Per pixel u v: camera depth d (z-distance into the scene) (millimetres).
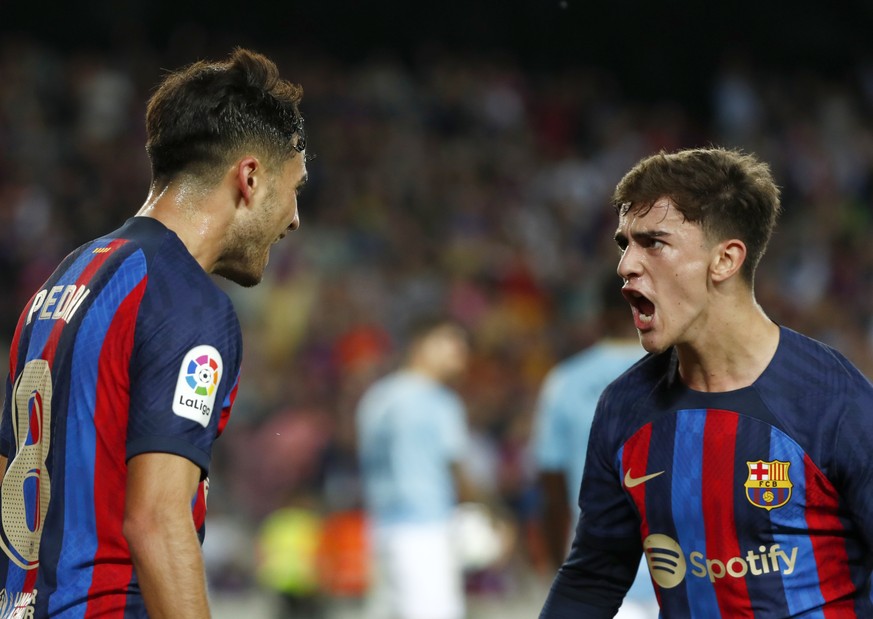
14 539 8859
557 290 49344
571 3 71438
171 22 63531
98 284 8781
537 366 43625
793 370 8898
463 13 69812
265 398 39625
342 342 42344
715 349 8984
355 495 36875
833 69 73500
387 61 62469
